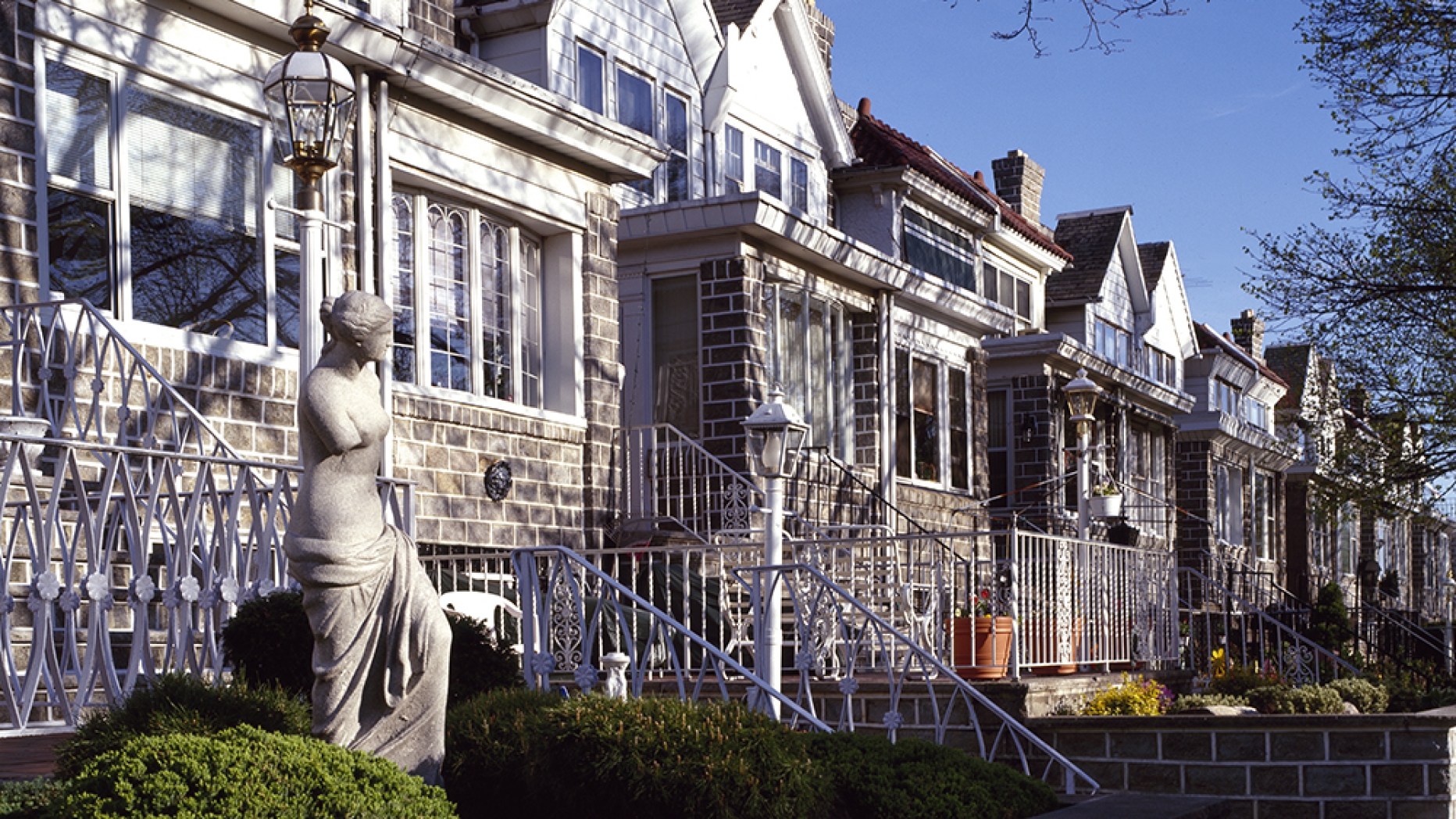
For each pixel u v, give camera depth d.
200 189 10.60
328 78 8.05
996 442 24.91
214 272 10.65
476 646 8.15
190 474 10.13
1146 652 13.95
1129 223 29.80
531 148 13.68
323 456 5.86
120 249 9.96
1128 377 27.14
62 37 9.64
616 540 14.48
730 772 6.29
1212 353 32.25
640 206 16.66
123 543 9.53
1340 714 9.62
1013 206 28.84
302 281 8.20
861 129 22.70
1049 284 28.61
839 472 18.03
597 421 14.30
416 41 11.75
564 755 6.40
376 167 11.93
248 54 10.95
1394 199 19.62
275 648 7.22
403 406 12.16
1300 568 38.62
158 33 10.28
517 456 13.41
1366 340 20.38
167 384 8.99
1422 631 23.92
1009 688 10.19
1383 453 21.28
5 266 9.23
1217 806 8.37
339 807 4.88
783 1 20.08
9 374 9.29
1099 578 13.07
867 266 18.33
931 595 12.17
